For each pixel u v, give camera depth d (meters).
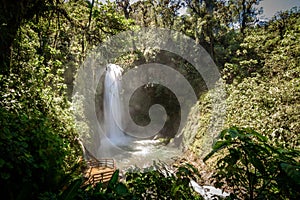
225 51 14.38
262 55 10.84
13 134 1.99
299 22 10.10
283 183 1.40
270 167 1.54
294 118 5.12
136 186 2.18
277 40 10.00
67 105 6.07
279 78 7.35
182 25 16.33
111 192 2.22
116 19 6.83
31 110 3.59
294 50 7.31
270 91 6.54
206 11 15.05
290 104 5.81
